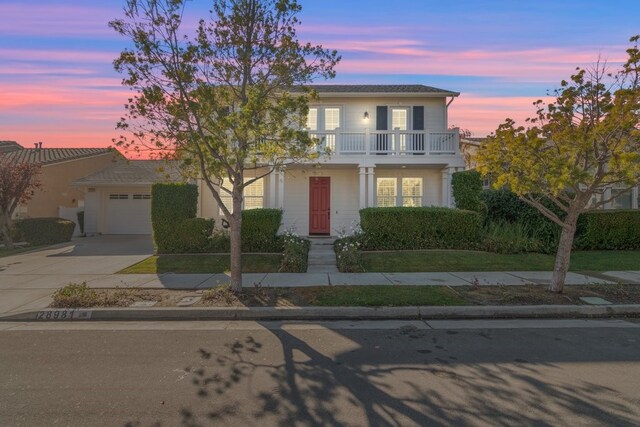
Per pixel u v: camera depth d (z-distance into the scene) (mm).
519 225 14164
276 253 13562
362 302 7879
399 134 16453
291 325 7035
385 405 3959
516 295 8250
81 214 22656
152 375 4754
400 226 13844
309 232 17609
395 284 9516
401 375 4715
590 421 3627
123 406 3961
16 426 3576
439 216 13852
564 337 6184
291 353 5523
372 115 17906
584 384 4422
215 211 17547
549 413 3777
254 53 8344
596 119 7762
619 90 7094
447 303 7801
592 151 7773
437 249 13688
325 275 10820
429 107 17984
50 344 5988
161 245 13805
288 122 8492
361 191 16312
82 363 5168
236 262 8680
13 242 18953
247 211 14070
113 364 5125
